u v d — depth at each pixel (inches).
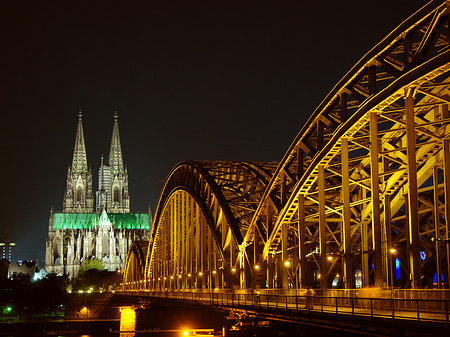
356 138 2144.4
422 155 2266.2
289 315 2078.0
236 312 2856.8
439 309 1478.8
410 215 1686.8
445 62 1588.3
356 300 1883.6
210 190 3794.3
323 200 2261.3
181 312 4948.3
